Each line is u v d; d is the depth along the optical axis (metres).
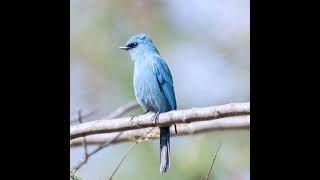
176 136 15.44
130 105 15.42
